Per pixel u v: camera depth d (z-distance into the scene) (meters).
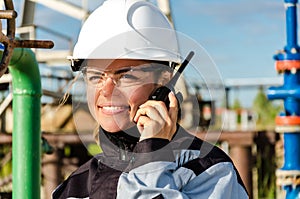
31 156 4.13
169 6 10.10
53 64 10.16
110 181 2.79
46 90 8.70
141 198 2.61
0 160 9.75
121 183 2.67
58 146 9.05
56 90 9.39
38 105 4.18
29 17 10.34
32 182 4.13
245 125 13.22
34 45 2.84
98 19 2.99
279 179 5.72
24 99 4.13
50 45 2.86
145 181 2.65
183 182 2.67
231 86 13.14
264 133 9.44
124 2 2.99
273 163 9.50
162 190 2.60
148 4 3.03
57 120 9.84
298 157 5.71
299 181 5.67
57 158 9.03
